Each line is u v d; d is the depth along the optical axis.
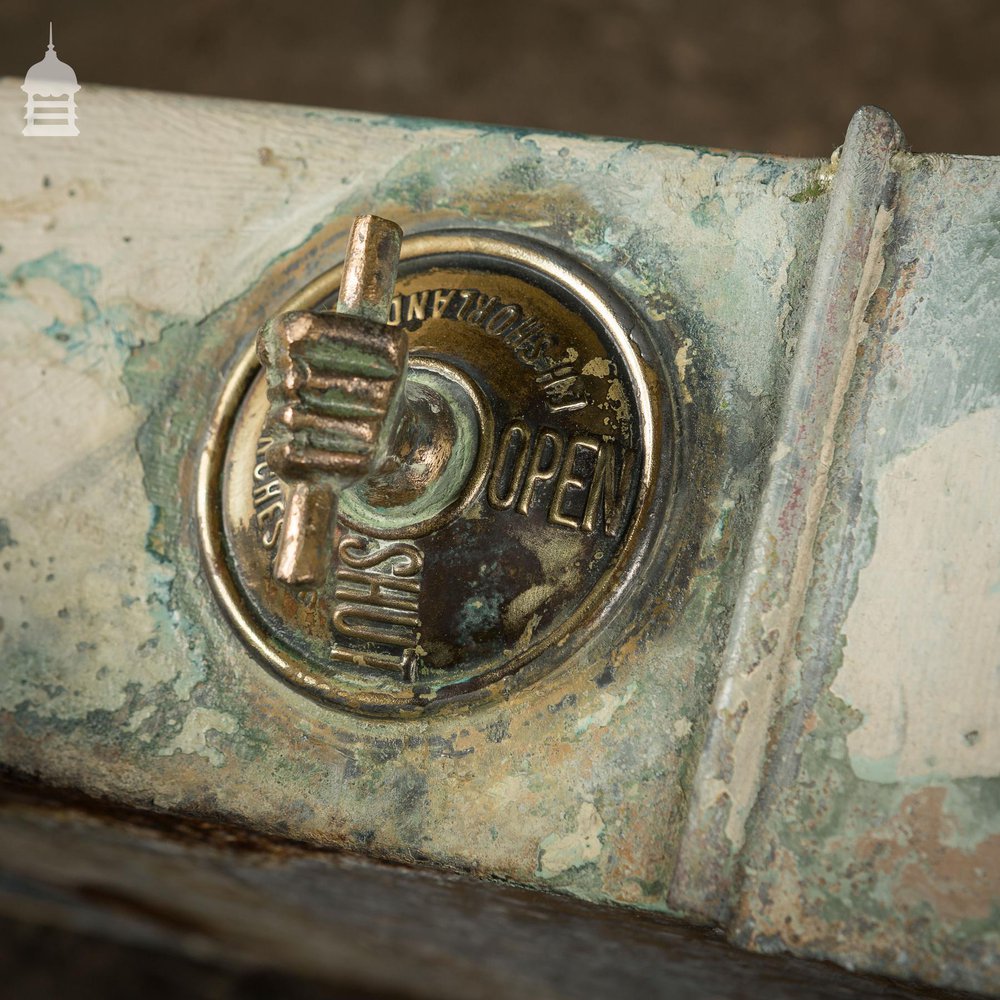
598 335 0.48
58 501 0.49
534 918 0.44
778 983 0.43
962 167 0.47
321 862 0.46
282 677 0.48
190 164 0.50
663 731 0.47
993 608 0.45
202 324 0.50
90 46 0.78
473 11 0.77
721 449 0.48
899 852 0.45
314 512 0.45
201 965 0.38
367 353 0.45
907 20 0.73
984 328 0.46
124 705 0.49
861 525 0.46
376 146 0.50
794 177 0.48
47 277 0.50
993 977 0.44
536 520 0.48
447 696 0.48
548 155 0.49
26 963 0.38
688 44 0.75
